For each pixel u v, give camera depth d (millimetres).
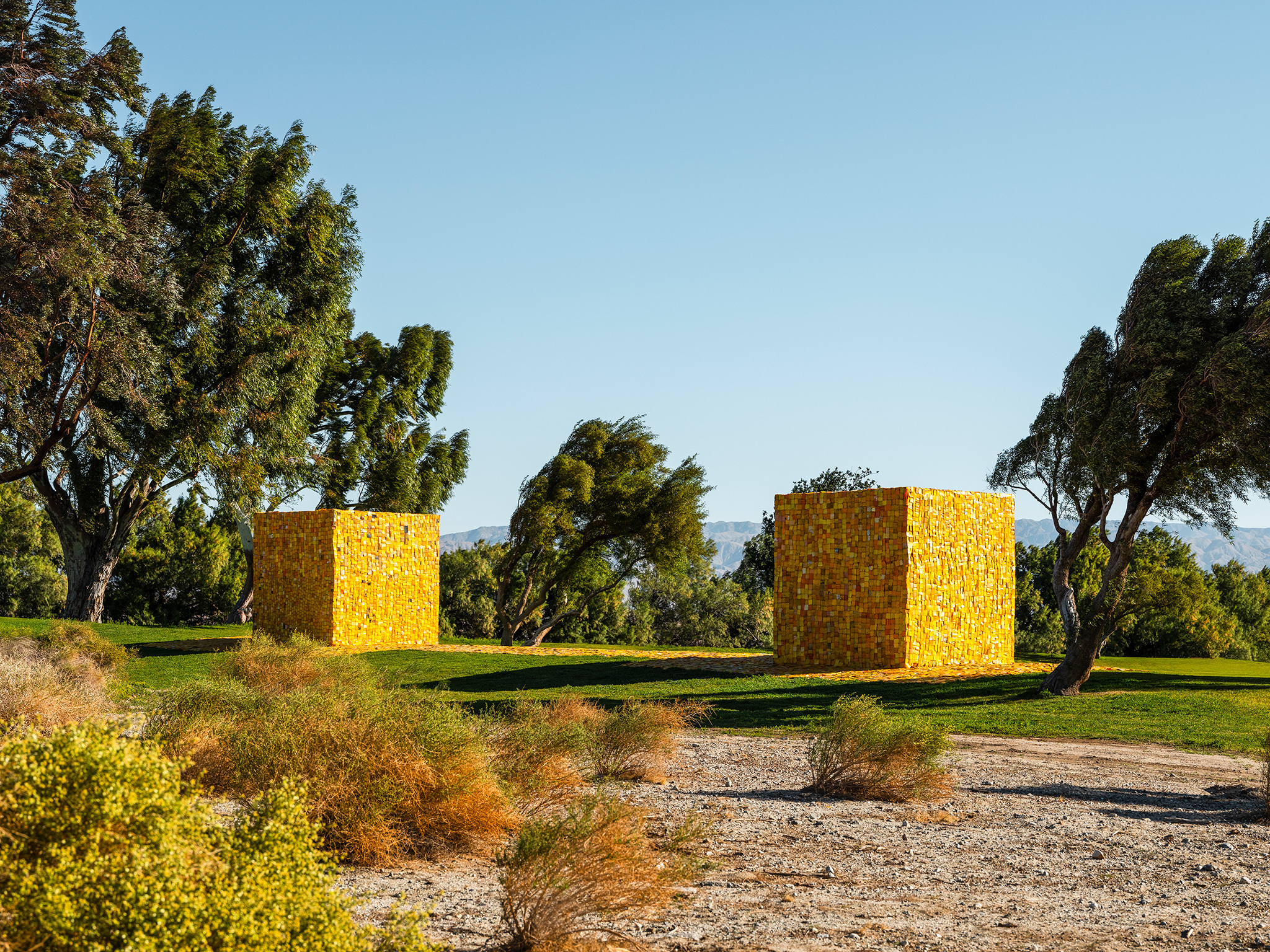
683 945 5094
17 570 54250
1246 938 5539
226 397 33219
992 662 28219
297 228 35438
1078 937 5516
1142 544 55500
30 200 26781
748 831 8469
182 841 3492
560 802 8570
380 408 44750
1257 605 62281
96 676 17000
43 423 28906
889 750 10688
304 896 3449
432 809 7238
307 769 7000
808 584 27984
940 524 27047
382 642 33469
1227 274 20391
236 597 54969
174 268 32250
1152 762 13922
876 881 6832
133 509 37656
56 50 29969
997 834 8664
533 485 41562
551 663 29547
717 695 22078
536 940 4879
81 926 3057
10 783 3482
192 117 34562
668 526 41906
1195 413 19656
